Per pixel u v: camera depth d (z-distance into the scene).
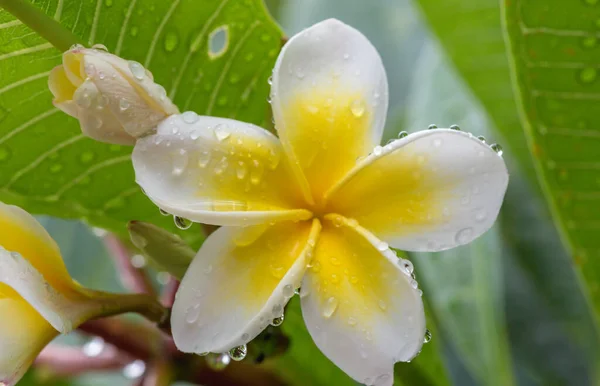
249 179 0.34
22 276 0.33
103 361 0.41
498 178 0.33
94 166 0.38
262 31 0.37
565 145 0.39
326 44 0.34
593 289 0.42
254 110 0.38
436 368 0.41
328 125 0.34
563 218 0.41
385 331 0.33
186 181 0.33
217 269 0.33
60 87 0.34
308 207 0.34
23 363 0.34
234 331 0.33
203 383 0.39
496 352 0.44
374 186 0.34
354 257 0.34
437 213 0.34
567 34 0.37
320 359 0.42
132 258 0.41
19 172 0.38
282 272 0.33
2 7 0.34
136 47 0.37
